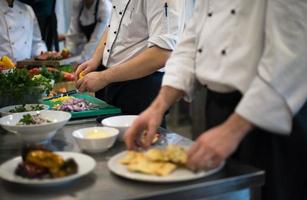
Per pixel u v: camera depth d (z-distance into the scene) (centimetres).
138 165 93
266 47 97
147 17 167
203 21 117
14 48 343
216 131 92
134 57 171
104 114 158
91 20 416
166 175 90
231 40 104
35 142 122
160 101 115
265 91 93
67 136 132
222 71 104
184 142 118
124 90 179
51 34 395
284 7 97
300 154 113
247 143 112
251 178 93
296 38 96
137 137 110
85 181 92
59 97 185
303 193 116
